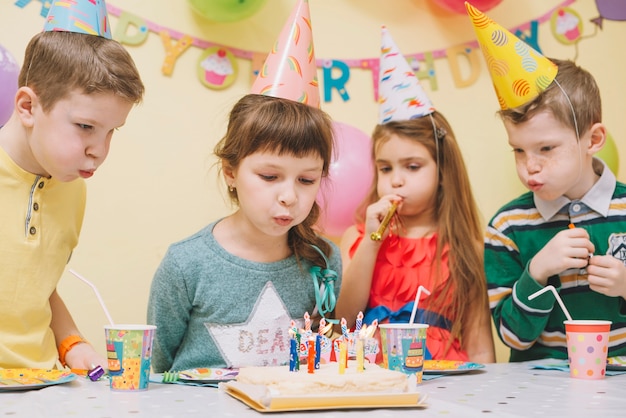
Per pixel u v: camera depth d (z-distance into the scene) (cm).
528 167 148
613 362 130
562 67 151
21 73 123
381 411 89
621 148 230
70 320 140
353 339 117
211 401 95
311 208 139
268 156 126
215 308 135
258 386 95
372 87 215
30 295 127
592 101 150
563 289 154
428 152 174
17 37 184
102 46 119
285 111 129
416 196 174
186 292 136
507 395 102
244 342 135
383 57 183
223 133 202
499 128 223
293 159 126
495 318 160
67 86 114
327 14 212
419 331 112
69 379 107
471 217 179
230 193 141
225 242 141
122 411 88
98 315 191
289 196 126
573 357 119
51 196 130
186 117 199
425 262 175
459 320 170
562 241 140
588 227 155
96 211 191
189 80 199
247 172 128
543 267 142
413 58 217
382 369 105
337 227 190
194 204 200
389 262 176
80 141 116
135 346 103
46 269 130
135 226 195
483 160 222
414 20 218
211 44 201
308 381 92
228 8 187
